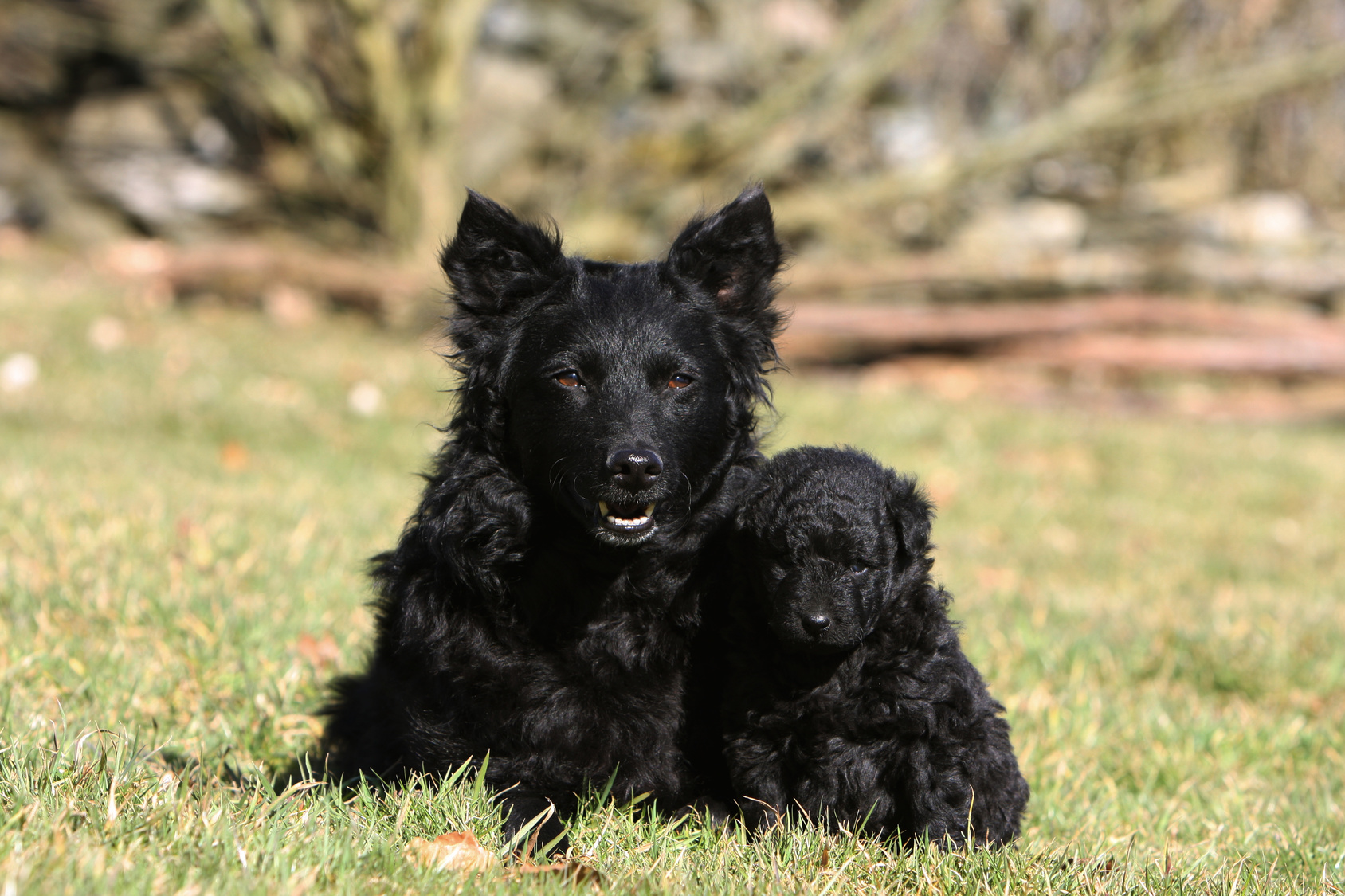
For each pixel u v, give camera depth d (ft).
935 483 49.57
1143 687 27.63
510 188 85.71
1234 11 93.97
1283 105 100.37
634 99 93.30
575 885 14.24
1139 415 68.80
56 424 46.75
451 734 17.25
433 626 17.54
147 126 91.86
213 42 87.30
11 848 13.03
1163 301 77.20
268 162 89.15
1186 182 98.89
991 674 26.30
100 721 19.47
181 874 13.11
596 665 17.20
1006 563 39.65
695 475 17.67
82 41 88.63
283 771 19.43
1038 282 81.25
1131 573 39.73
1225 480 53.36
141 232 89.86
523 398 17.35
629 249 83.61
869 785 16.98
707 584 17.76
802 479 17.33
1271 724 24.85
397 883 13.64
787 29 95.86
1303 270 85.05
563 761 17.13
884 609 16.89
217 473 41.22
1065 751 22.41
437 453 18.71
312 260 76.07
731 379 18.26
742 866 15.23
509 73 89.86
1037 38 98.68
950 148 89.81
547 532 17.25
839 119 87.40
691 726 17.76
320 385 56.03
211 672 22.39
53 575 26.11
